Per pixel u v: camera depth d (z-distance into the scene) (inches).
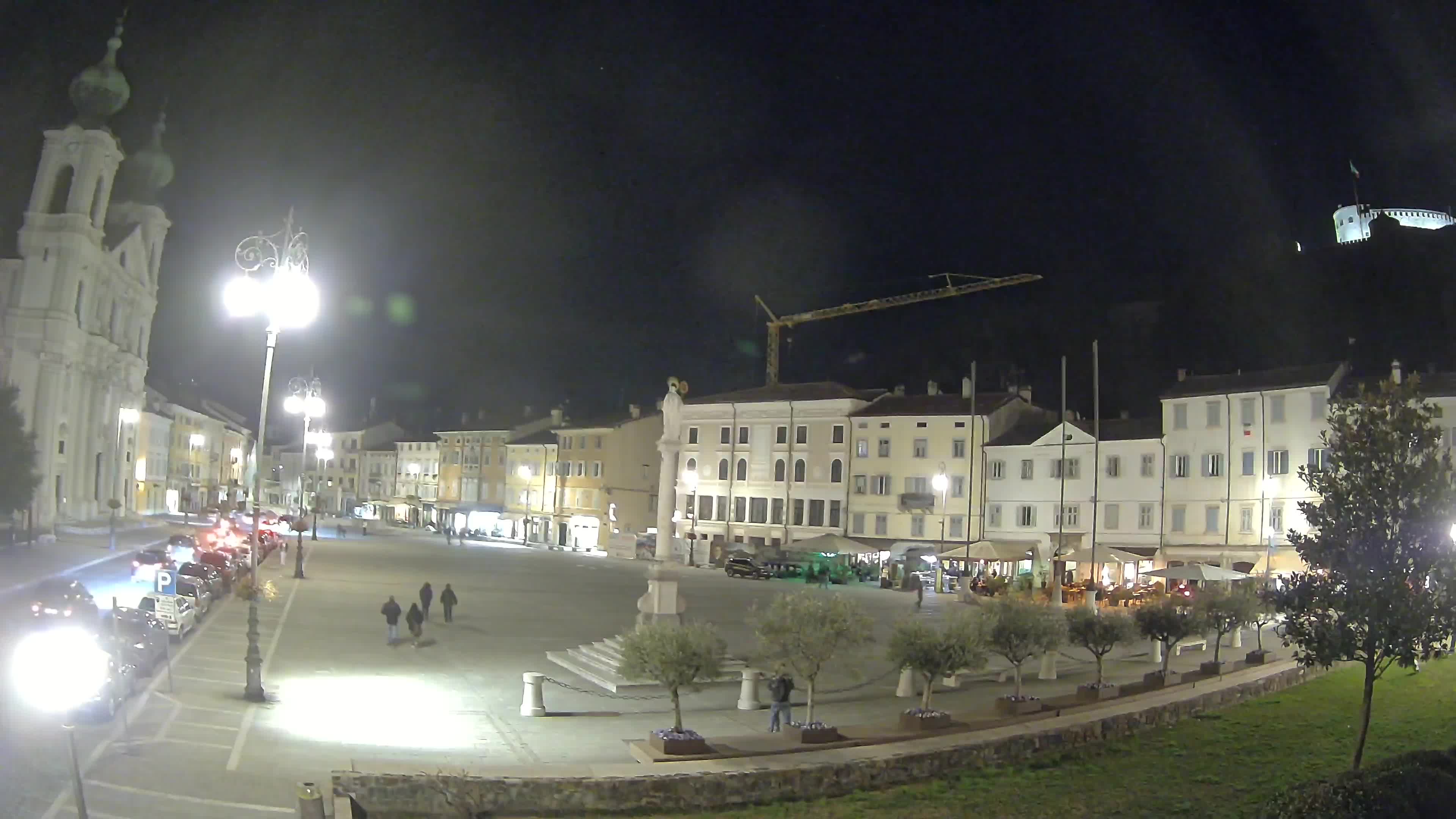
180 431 5398.6
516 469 4936.0
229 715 894.4
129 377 3799.2
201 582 1662.2
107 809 603.8
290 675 1128.2
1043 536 2955.2
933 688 1171.9
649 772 710.5
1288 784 753.6
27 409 2967.5
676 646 796.6
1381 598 621.3
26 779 646.5
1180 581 2354.8
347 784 650.2
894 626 922.7
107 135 3221.0
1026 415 3326.8
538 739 868.6
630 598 2164.1
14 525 2461.9
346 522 5418.3
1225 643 1574.8
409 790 657.6
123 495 3762.3
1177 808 698.8
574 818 669.3
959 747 794.2
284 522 4271.7
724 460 3747.5
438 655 1336.1
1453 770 607.5
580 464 4515.3
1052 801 717.3
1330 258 3909.9
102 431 3553.2
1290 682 1123.3
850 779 740.7
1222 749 858.8
